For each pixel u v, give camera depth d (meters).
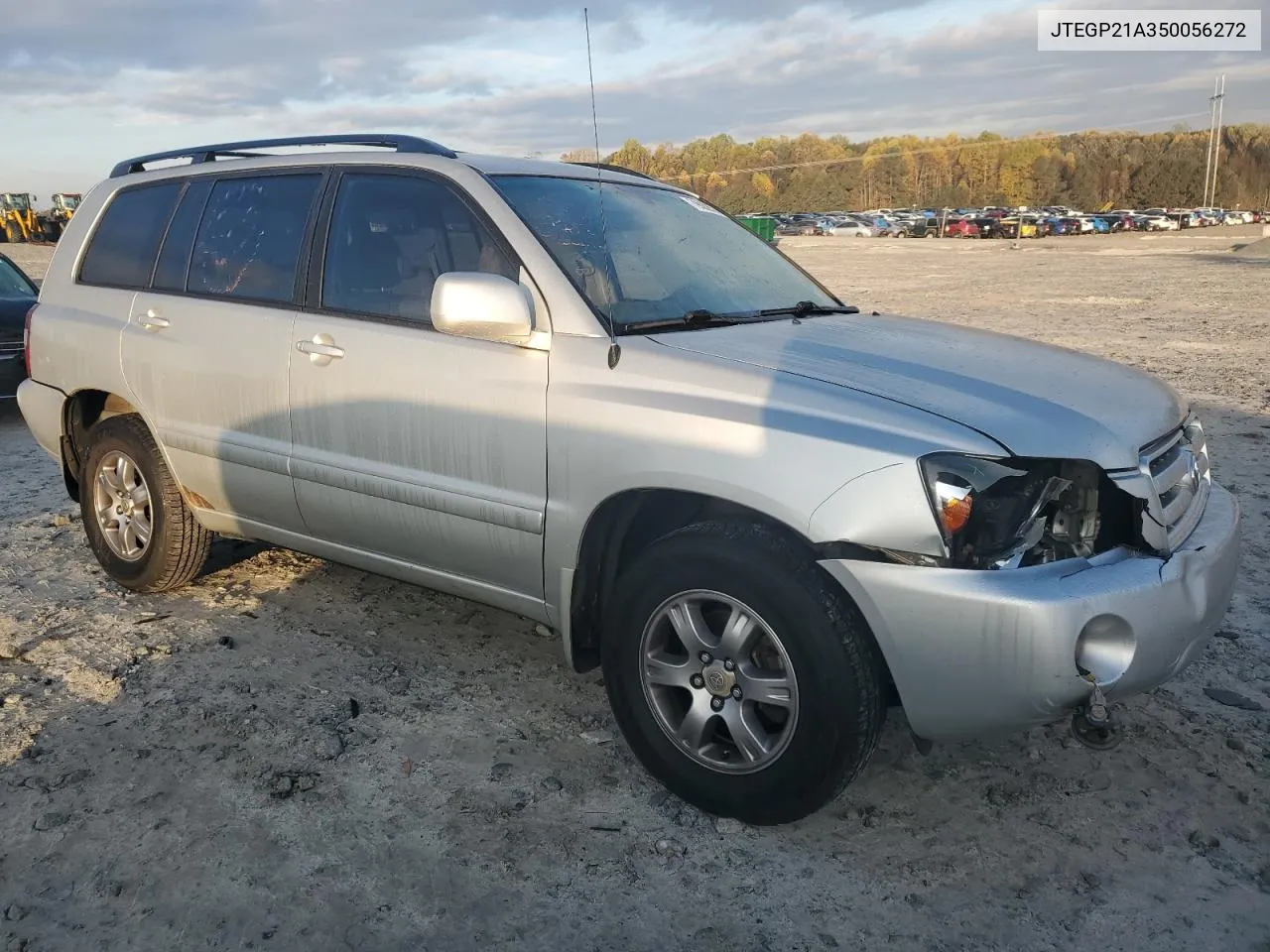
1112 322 14.07
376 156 3.68
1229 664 3.75
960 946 2.42
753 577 2.65
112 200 4.54
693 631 2.83
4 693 3.60
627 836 2.82
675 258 3.61
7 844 2.76
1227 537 2.85
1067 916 2.51
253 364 3.77
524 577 3.24
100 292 4.41
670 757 2.93
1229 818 2.88
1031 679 2.42
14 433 8.08
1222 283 20.31
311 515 3.75
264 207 3.92
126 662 3.82
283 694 3.59
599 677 3.74
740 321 3.35
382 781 3.06
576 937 2.45
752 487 2.63
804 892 2.60
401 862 2.70
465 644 4.01
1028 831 2.83
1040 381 2.90
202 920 2.49
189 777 3.07
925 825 2.86
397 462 3.42
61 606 4.39
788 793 2.72
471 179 3.39
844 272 26.36
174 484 4.24
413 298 3.44
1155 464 2.72
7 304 7.92
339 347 3.52
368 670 3.78
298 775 3.07
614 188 3.84
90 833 2.81
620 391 2.91
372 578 4.69
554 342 3.06
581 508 2.98
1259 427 7.43
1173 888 2.60
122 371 4.23
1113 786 3.03
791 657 2.63
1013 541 2.50
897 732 3.32
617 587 2.96
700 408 2.76
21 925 2.47
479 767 3.15
